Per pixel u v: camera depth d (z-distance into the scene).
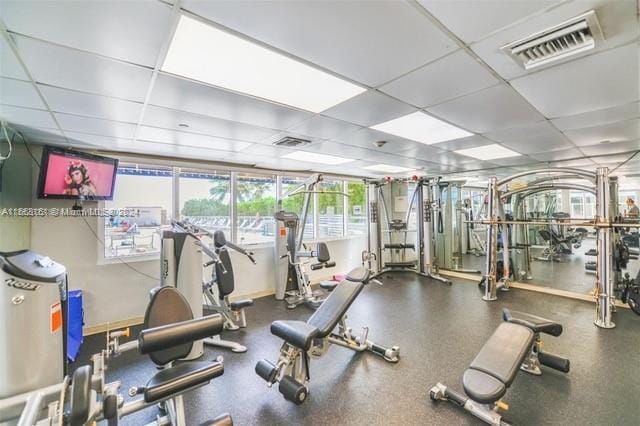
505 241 5.23
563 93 2.16
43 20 1.22
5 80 1.75
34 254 1.40
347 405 2.15
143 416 2.09
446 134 3.26
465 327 3.54
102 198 3.47
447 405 2.13
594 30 1.40
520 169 5.83
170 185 4.24
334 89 2.04
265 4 1.20
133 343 1.61
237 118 2.56
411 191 7.16
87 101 2.10
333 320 2.46
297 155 4.24
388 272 6.81
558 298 4.68
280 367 2.23
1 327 1.15
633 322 3.60
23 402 1.15
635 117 2.70
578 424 1.91
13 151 3.05
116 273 3.70
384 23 1.34
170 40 1.42
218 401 2.22
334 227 6.69
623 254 4.18
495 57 1.65
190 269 2.85
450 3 1.22
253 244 5.07
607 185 3.52
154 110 2.32
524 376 2.47
